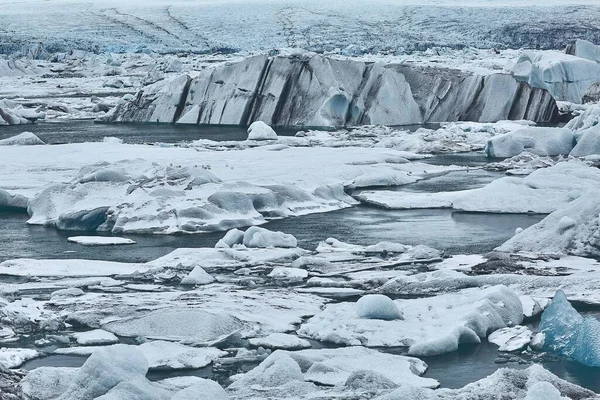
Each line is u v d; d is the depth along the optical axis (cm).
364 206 3338
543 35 15250
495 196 3266
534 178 3375
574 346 1762
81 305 2048
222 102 6012
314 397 1484
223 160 4131
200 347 1806
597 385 1617
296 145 4878
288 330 1900
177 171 3184
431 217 3112
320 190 3359
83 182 3166
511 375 1509
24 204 3288
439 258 2498
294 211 3189
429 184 3731
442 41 14925
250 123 5894
